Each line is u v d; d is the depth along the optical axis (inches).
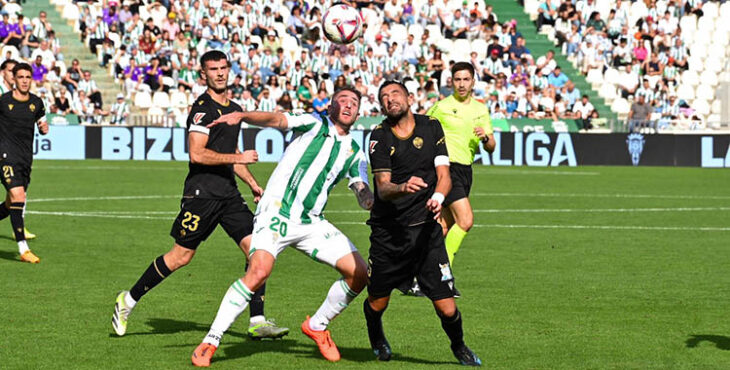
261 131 3796.8
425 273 831.7
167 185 2787.9
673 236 1828.2
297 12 4475.9
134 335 967.0
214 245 1668.3
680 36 4916.3
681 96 4758.9
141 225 1905.8
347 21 1089.4
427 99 4065.0
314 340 887.7
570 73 4660.4
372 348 885.8
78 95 3885.3
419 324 1036.5
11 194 1427.2
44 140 3767.2
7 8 4207.7
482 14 4881.9
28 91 1446.9
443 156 834.8
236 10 4407.0
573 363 869.2
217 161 924.6
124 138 3826.3
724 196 2704.2
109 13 4252.0
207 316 1070.4
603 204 2444.6
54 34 4089.6
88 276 1320.1
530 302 1168.8
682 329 1019.3
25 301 1136.2
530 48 4768.7
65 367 835.4
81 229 1829.5
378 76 4234.7
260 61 4165.8
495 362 871.1
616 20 4817.9
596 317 1080.8
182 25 4281.5
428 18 4704.7
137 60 4097.0
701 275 1380.4
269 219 848.3
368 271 848.3
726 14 5108.3
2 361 853.8
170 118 3873.0
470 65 1299.2
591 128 4151.1
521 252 1598.2
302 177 842.2
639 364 867.4
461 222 1273.4
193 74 4097.0
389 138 835.4
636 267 1449.3
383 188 802.8
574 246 1676.9
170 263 953.5
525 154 4003.4
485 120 1302.9
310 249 858.8
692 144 4013.3
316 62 4252.0
